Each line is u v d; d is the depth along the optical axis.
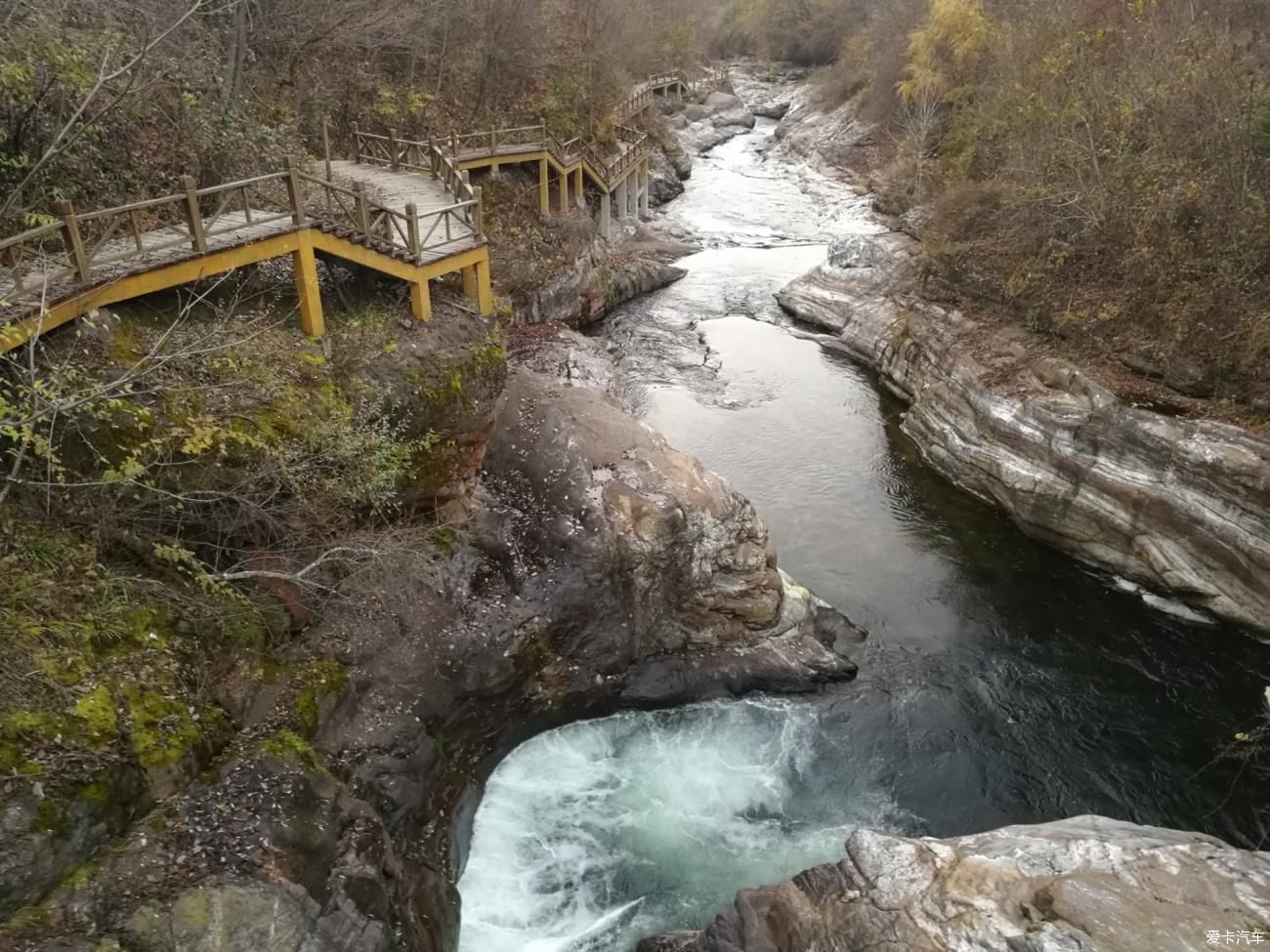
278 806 8.21
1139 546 16.27
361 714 10.54
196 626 9.05
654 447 15.36
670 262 33.97
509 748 12.88
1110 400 16.89
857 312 27.53
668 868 11.37
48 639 7.66
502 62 30.66
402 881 9.16
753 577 14.47
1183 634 15.40
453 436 13.16
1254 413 15.66
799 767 13.01
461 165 24.48
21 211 10.06
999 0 37.81
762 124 64.31
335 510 10.86
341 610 11.02
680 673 13.94
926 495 19.81
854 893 8.79
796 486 19.95
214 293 11.96
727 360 26.30
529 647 12.84
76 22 13.02
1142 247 17.88
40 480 8.42
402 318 13.73
